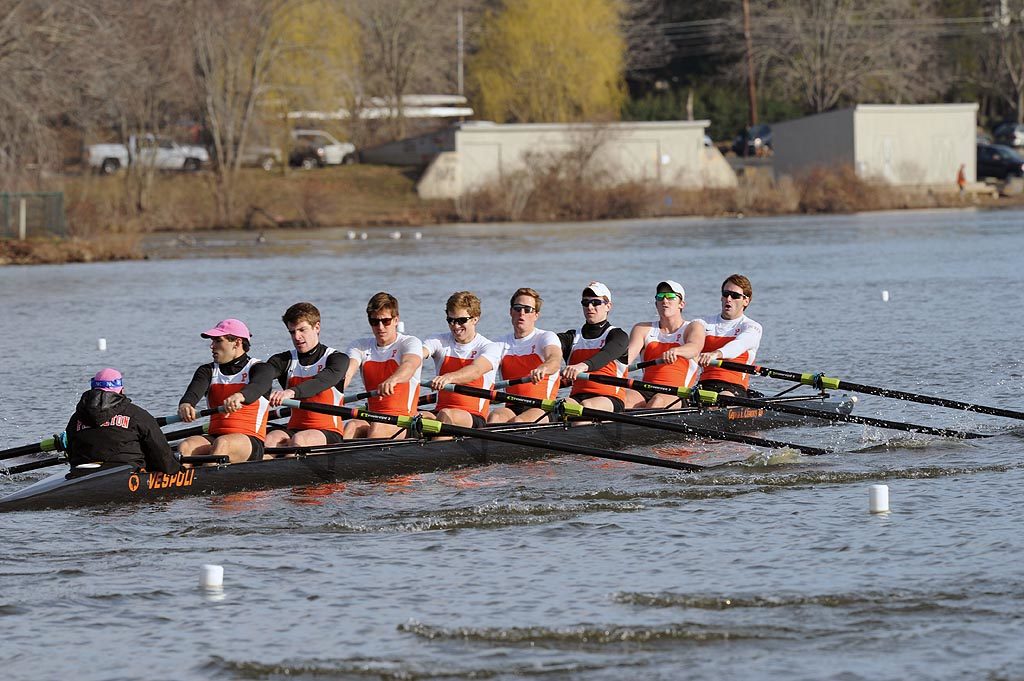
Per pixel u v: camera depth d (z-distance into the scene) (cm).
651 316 9262
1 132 18162
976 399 5806
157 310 10250
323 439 4394
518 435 4634
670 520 3772
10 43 16812
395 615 2986
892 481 4212
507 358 4938
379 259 15512
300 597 3120
